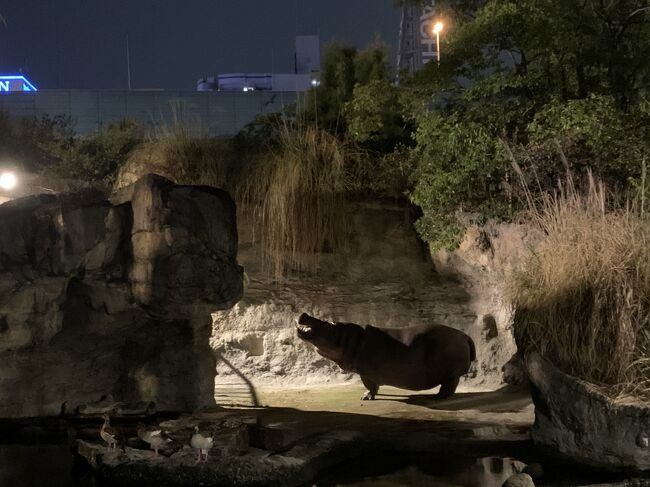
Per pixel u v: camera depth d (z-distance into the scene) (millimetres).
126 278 7840
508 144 9891
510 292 7164
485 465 6168
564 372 6184
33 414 7684
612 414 5742
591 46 10141
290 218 10992
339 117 12898
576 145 9664
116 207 7895
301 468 5828
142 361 8016
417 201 10297
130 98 17797
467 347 9031
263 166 11281
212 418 7234
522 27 9820
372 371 8898
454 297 10906
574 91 10773
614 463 5820
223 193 8070
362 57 13680
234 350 10500
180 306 7652
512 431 7082
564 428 6109
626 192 8594
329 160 11445
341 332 9031
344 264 11180
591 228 6797
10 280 7500
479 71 10688
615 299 6160
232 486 5555
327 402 8883
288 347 10562
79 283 7875
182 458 5812
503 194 10070
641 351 6004
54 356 7805
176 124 12273
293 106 13438
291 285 10969
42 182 12461
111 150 13336
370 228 11375
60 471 6195
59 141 13609
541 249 7258
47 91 17578
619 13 10273
